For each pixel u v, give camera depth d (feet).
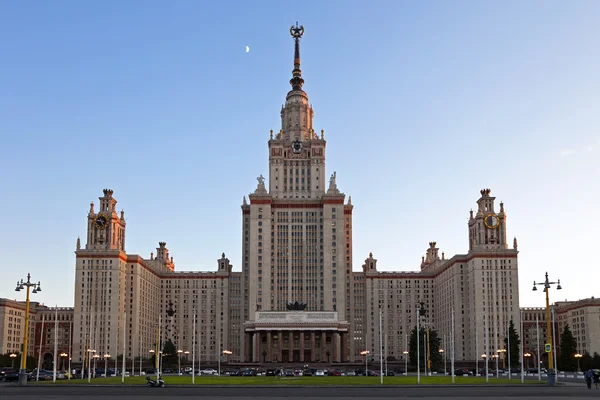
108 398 276.00
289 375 647.97
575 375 613.93
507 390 352.69
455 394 315.99
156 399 271.49
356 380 490.90
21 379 383.04
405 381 469.98
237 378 545.03
